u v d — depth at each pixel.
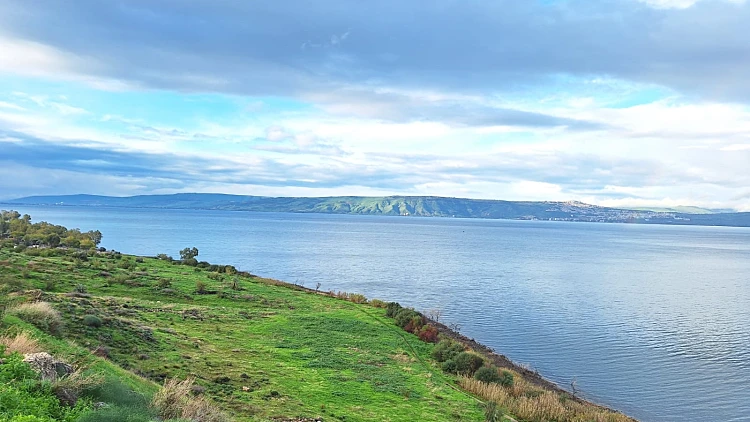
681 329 70.69
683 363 54.62
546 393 39.34
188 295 58.00
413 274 123.00
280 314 53.84
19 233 103.62
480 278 119.31
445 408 31.25
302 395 29.12
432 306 82.19
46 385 15.17
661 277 133.25
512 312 79.19
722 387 47.41
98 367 20.56
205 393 25.72
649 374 50.69
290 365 35.56
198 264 89.50
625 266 159.88
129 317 39.28
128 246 166.12
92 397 16.16
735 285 119.31
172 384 20.47
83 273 60.97
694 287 114.75
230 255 154.25
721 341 64.25
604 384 47.59
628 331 68.56
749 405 43.31
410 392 33.38
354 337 47.50
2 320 22.53
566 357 55.84
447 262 155.00
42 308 26.33
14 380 14.76
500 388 37.72
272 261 141.50
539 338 63.59
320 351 40.62
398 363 41.00
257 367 33.22
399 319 58.03
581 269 147.12
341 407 28.34
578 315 78.38
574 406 37.28
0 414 12.62
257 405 25.62
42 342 21.16
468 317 74.62
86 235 119.44
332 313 58.25
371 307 68.00
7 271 52.81
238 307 55.91
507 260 167.50
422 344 50.25
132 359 27.69
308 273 119.06
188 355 31.86
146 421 15.33
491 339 62.34
